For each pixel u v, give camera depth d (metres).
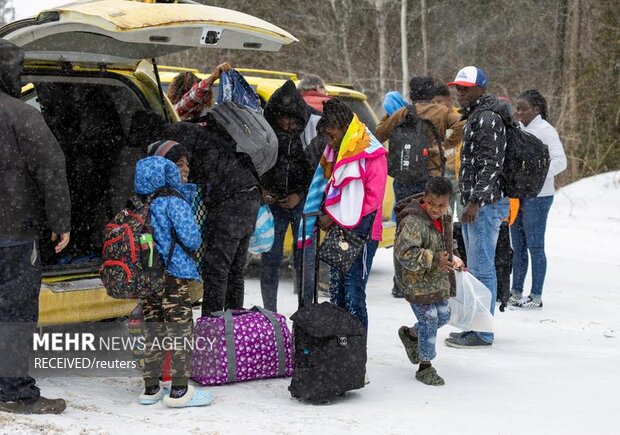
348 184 5.92
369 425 5.18
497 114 7.03
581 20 24.19
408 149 8.45
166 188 5.35
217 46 6.13
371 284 9.99
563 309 8.97
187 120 6.77
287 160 7.00
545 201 8.75
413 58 28.30
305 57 27.28
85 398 5.52
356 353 5.66
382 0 26.39
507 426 5.23
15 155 4.93
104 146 7.02
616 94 23.17
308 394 5.55
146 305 5.54
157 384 5.54
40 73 6.32
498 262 7.54
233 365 5.91
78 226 6.92
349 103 10.38
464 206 7.16
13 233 4.97
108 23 5.49
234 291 6.78
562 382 6.21
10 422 4.80
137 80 6.91
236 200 6.33
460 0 28.20
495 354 7.04
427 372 6.14
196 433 4.86
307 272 6.96
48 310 5.75
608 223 15.41
